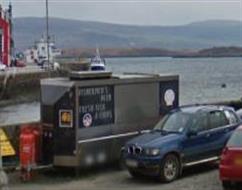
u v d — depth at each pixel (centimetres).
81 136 1543
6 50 7575
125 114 1650
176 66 17425
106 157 1603
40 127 1596
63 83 1545
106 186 1437
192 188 1397
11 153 1589
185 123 1552
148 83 1712
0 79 6144
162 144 1470
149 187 1419
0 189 1328
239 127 1391
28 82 6438
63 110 1542
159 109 1745
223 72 13412
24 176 1499
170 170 1477
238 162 1299
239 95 7138
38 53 10869
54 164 1559
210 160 1580
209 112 1600
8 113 5312
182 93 7462
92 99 1567
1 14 7506
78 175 1542
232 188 1360
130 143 1503
